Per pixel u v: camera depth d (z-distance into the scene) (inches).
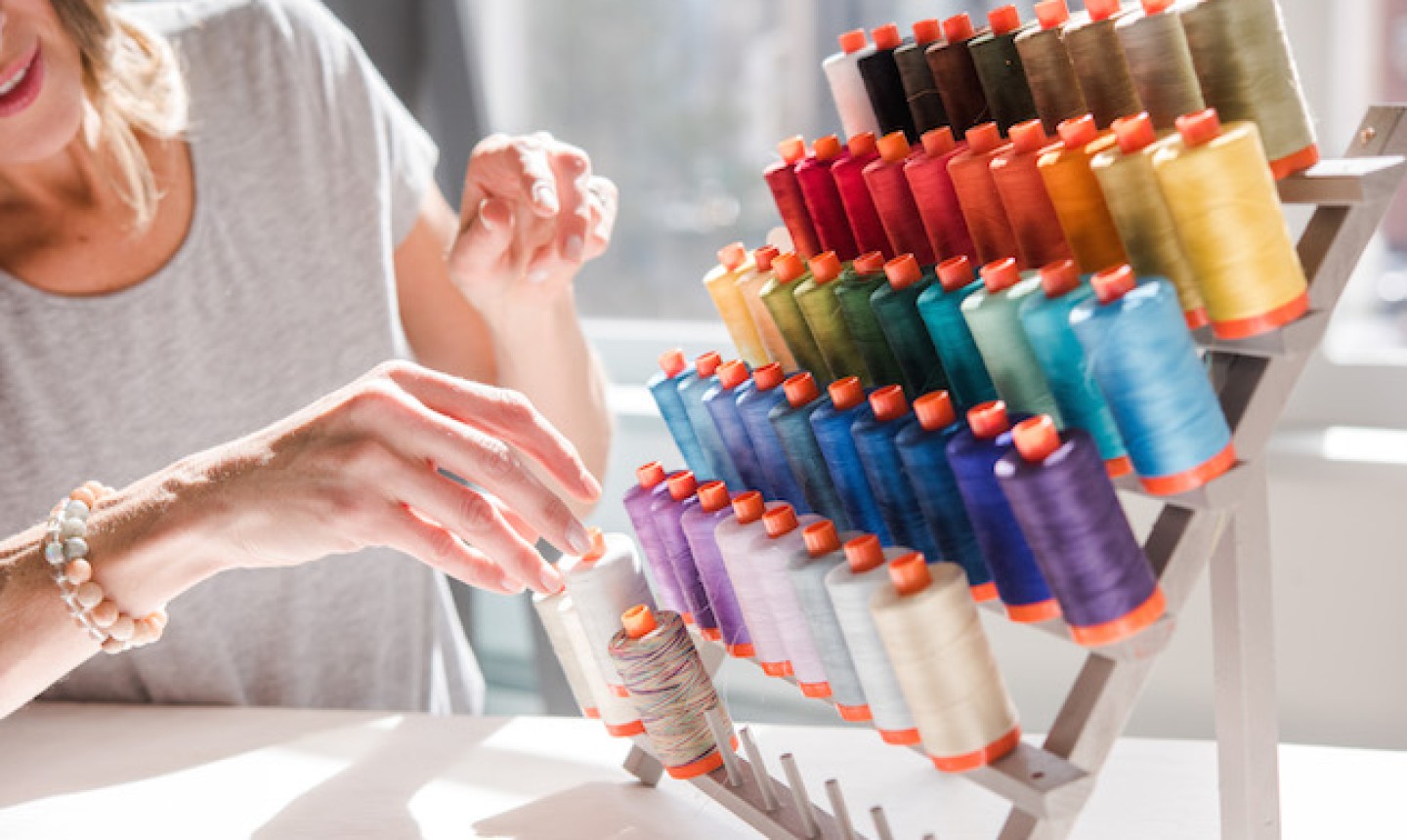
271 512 32.9
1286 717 57.0
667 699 33.6
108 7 45.2
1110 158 25.7
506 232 41.8
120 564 35.1
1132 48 27.0
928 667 25.9
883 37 33.1
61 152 46.1
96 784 43.8
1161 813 33.7
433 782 41.1
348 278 52.2
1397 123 26.6
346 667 52.8
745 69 84.6
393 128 55.2
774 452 32.3
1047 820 25.5
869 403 29.6
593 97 92.4
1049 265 25.9
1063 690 61.4
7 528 47.2
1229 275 24.8
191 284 49.0
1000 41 29.8
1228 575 27.5
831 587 27.5
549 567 32.5
